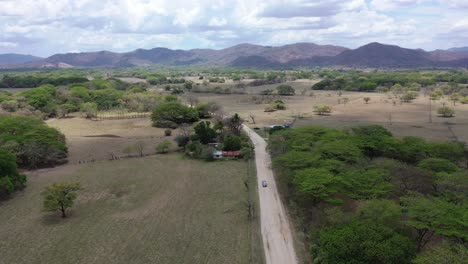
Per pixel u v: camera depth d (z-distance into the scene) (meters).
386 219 52.06
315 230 55.78
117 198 78.00
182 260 53.38
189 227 63.78
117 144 124.56
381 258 41.06
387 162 76.25
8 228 64.06
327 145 87.50
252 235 59.66
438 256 40.50
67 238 60.38
